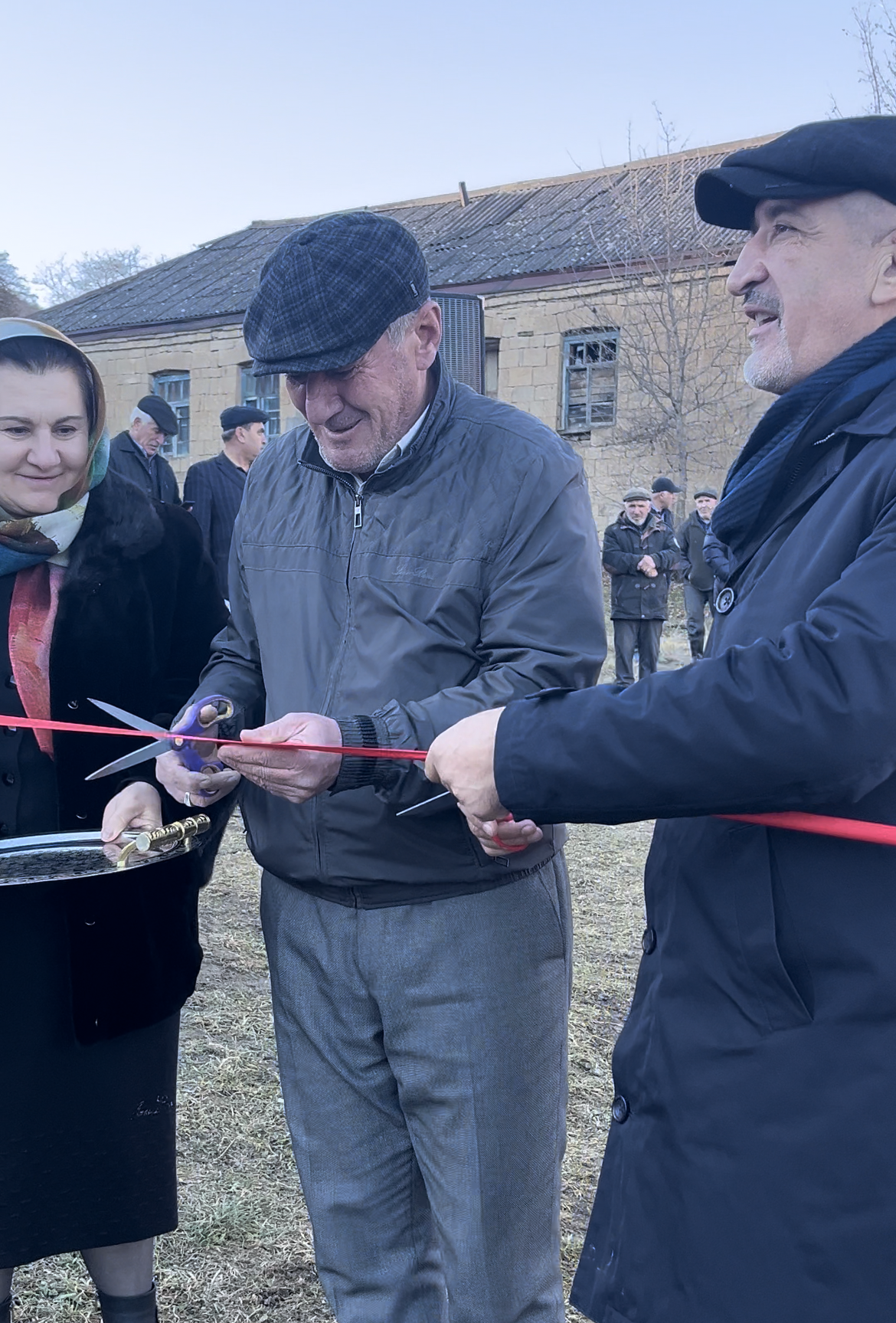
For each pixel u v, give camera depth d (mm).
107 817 1775
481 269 19109
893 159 1213
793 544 1263
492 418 1729
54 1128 1782
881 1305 1128
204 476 6703
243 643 1938
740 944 1236
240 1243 2482
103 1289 1925
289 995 1823
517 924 1712
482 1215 1704
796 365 1307
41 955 1758
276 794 1628
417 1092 1723
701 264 17469
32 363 1700
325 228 1612
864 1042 1161
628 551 10336
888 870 1173
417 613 1675
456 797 1314
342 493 1768
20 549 1789
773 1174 1186
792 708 1107
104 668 1865
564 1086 1819
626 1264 1315
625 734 1171
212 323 20812
